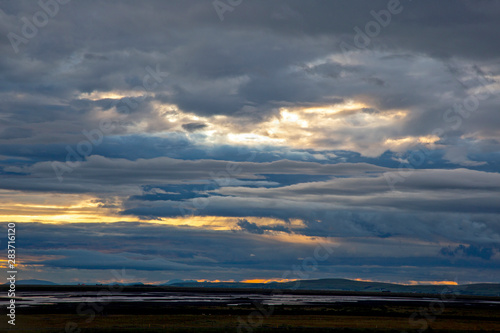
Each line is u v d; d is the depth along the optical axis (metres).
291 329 79.50
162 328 77.69
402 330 82.12
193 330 76.00
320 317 105.81
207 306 138.12
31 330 75.44
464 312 134.38
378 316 113.12
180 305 141.75
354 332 79.00
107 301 157.12
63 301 153.25
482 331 83.50
